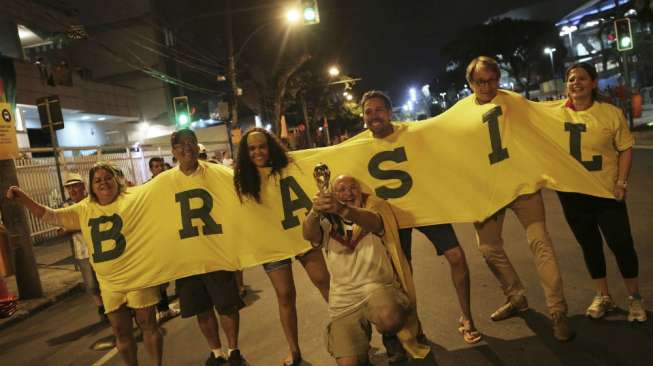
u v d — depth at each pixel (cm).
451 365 406
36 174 1459
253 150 449
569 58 6456
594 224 445
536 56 6106
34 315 869
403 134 466
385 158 466
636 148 1903
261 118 3809
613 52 5178
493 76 445
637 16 2511
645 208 855
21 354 661
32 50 2536
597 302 451
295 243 461
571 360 384
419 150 463
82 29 1620
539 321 460
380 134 466
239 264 464
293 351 459
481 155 454
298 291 674
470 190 453
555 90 4981
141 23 3409
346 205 350
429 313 520
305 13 1656
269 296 701
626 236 425
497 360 402
